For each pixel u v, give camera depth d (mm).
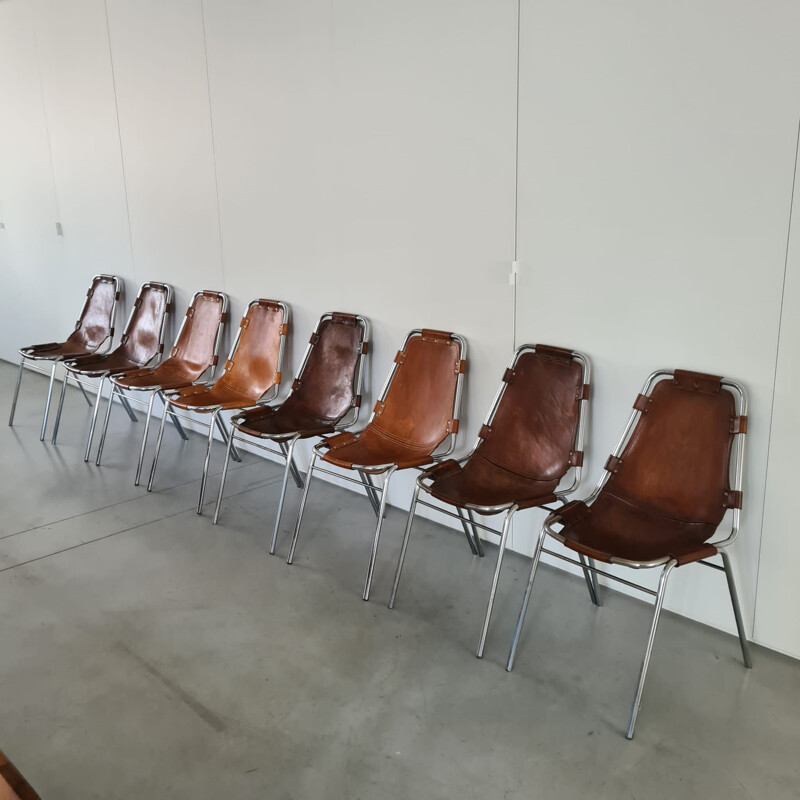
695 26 2189
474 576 2908
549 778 1905
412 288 3189
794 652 2350
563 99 2539
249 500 3631
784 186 2102
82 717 2145
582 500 2410
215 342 4062
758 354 2238
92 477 3926
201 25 3816
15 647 2467
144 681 2297
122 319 4910
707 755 1977
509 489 2660
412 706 2176
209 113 3918
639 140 2381
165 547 3146
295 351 3807
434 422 3018
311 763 1965
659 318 2451
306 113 3432
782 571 2311
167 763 1972
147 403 4977
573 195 2586
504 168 2760
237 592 2791
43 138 5156
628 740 2035
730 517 2383
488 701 2195
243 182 3844
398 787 1885
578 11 2439
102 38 4438
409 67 2973
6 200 5723
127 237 4719
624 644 2461
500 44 2670
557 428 2666
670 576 2607
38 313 5797
